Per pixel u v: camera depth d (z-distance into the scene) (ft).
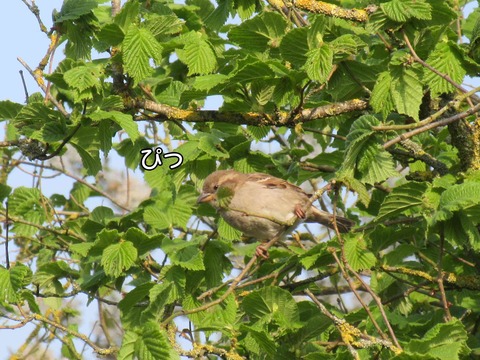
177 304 37.96
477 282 35.32
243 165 40.55
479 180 32.71
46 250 47.32
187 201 44.83
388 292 39.81
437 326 26.78
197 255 34.94
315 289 43.04
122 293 40.47
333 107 37.06
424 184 31.07
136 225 43.37
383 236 36.65
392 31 34.83
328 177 42.09
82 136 37.40
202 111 37.14
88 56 38.91
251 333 31.58
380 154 30.94
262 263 40.42
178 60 47.32
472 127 35.65
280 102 34.63
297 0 35.50
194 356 28.68
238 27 35.65
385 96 33.86
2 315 34.19
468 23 44.52
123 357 26.48
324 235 52.70
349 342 27.96
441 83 33.22
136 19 35.60
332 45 33.27
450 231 30.12
